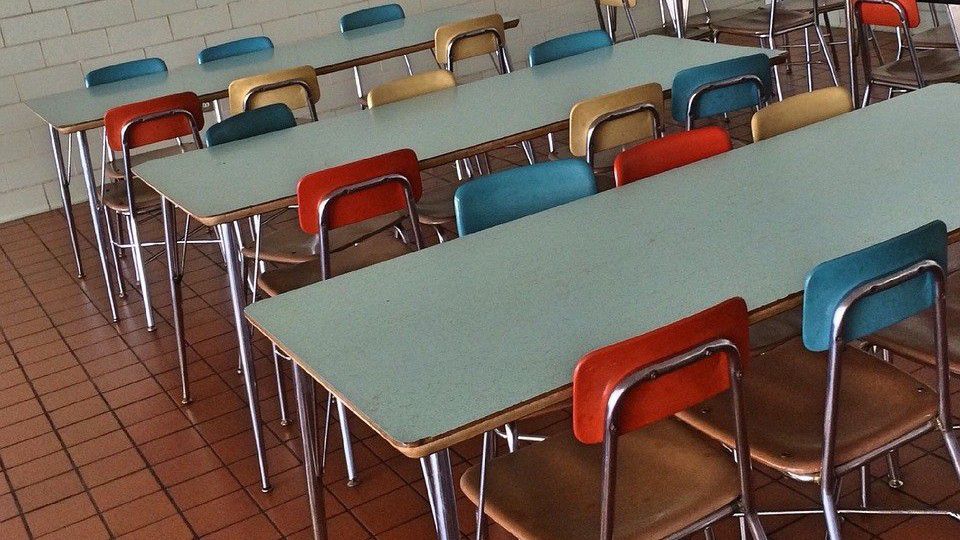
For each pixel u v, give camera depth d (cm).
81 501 336
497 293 230
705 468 210
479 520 220
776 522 275
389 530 298
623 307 214
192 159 374
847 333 200
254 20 693
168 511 324
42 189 648
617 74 408
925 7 654
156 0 661
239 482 334
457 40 521
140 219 590
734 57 404
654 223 257
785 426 221
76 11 640
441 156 333
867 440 212
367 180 305
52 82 643
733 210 258
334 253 361
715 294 214
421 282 243
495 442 286
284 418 359
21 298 516
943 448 294
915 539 260
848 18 441
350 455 321
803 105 323
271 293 342
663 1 696
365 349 212
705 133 307
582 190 296
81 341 456
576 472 217
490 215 288
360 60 511
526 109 376
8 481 354
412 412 183
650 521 199
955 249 372
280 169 344
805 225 242
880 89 611
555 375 190
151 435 370
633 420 183
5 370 439
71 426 385
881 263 198
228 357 419
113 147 430
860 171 270
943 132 290
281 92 461
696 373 187
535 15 778
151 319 453
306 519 310
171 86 506
